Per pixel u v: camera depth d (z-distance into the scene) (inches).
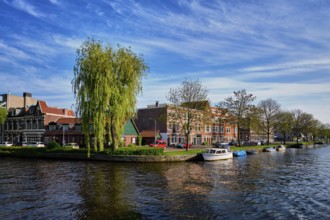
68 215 614.2
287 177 1134.4
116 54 1556.3
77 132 2529.5
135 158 1555.1
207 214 633.0
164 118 2213.3
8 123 3058.6
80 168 1307.8
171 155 1611.7
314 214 648.4
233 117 2603.3
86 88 1496.1
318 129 5036.9
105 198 749.9
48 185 909.2
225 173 1200.8
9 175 1106.7
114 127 1588.3
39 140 2797.7
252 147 2721.5
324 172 1289.4
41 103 2869.1
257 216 627.2
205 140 3233.3
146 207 674.8
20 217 601.3
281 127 3700.8
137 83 1594.5
